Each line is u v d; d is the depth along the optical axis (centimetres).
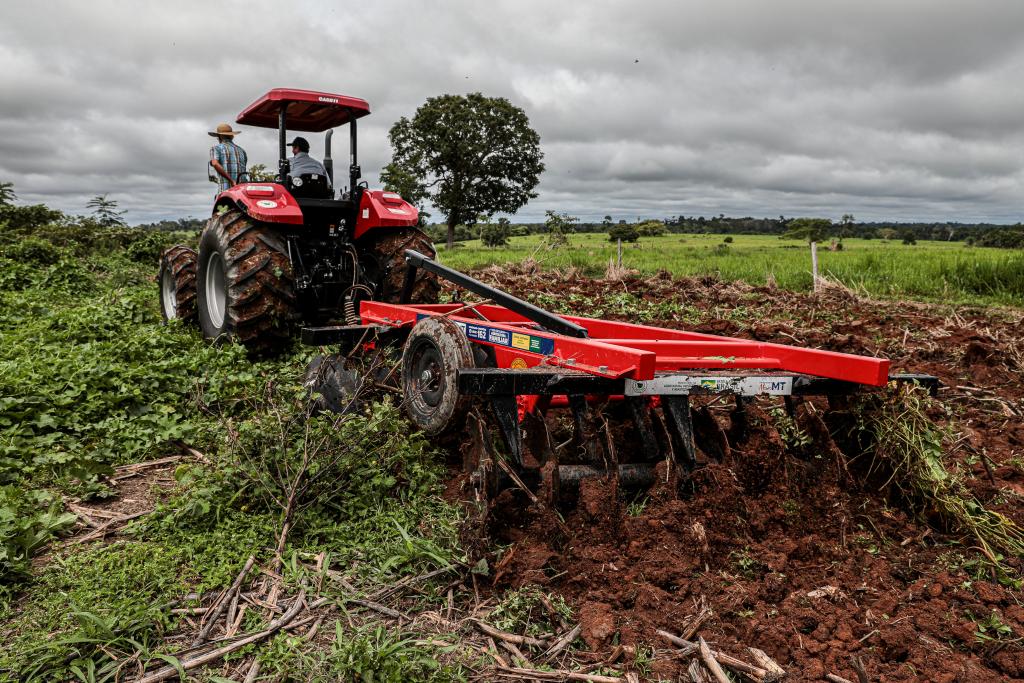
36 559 284
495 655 232
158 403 445
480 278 1277
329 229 608
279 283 552
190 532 300
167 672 218
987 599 261
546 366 331
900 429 329
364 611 255
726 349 354
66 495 339
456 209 5672
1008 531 305
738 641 237
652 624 243
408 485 344
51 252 1078
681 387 312
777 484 318
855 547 297
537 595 255
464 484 329
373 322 498
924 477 319
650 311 955
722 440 330
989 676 221
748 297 1145
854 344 638
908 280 1363
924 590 267
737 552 288
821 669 221
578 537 283
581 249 2223
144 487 355
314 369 439
